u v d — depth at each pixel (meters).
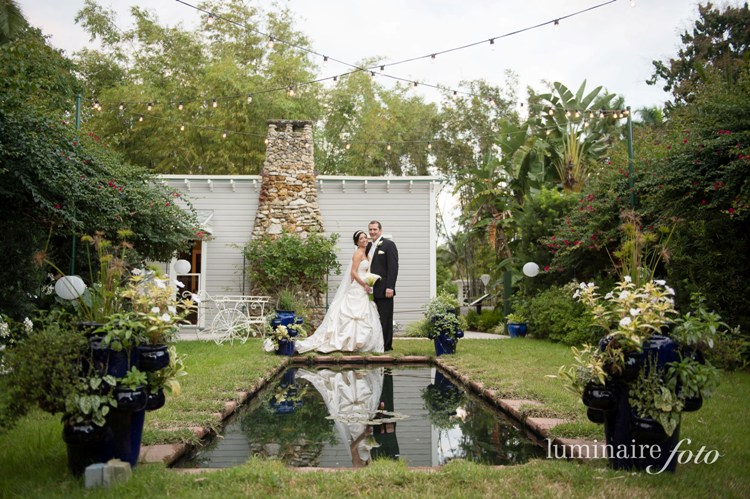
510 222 16.14
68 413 2.97
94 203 7.45
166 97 21.20
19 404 2.96
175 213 10.26
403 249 14.48
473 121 24.72
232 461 3.82
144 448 3.70
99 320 3.25
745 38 21.44
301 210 13.86
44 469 3.18
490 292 20.50
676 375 3.09
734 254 8.05
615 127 17.83
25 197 6.70
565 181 16.22
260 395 6.44
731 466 3.26
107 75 22.12
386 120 24.97
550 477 3.12
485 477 3.11
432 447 4.19
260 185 14.30
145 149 20.91
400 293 14.41
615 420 3.25
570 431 3.97
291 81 21.44
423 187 14.56
